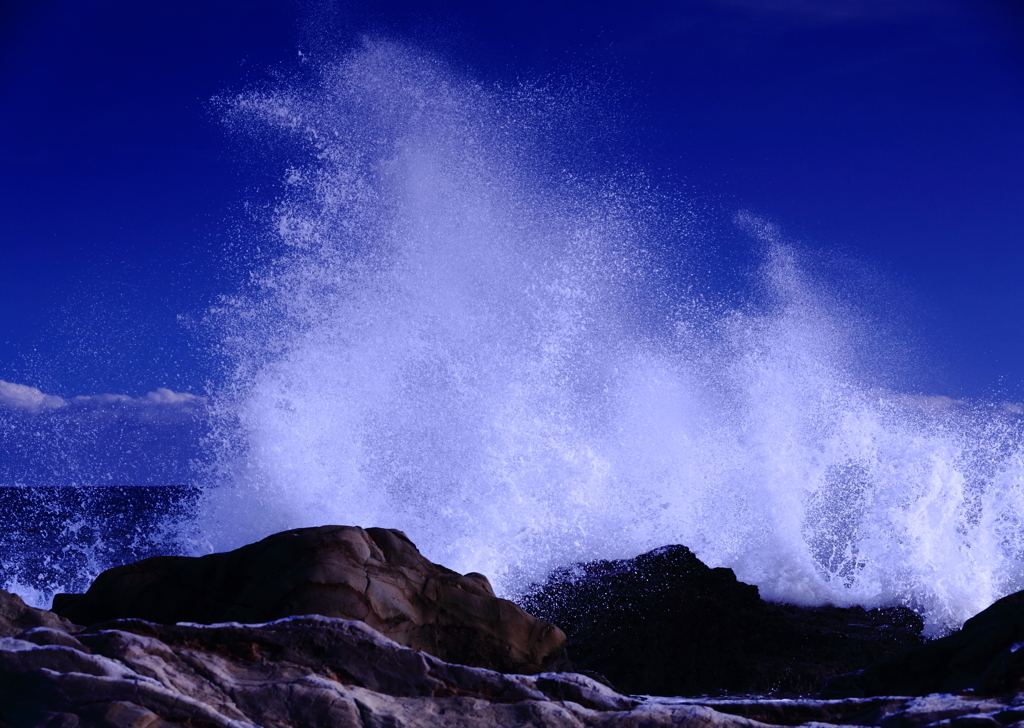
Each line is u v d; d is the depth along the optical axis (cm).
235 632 343
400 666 339
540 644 441
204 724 287
